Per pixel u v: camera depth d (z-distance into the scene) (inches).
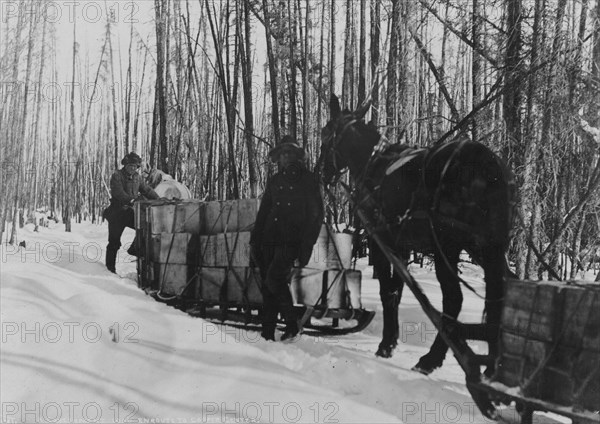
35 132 1131.3
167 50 720.3
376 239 221.1
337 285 269.3
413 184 220.1
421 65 556.7
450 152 209.3
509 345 162.9
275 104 454.9
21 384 170.9
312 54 552.1
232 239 285.3
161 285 324.8
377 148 241.4
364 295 364.2
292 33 486.3
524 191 323.6
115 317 229.6
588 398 143.6
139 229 357.4
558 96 315.6
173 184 469.7
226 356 196.7
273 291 253.6
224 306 292.5
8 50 647.8
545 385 152.4
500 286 198.7
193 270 308.8
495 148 353.4
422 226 217.5
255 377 180.5
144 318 231.8
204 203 315.6
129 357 191.2
